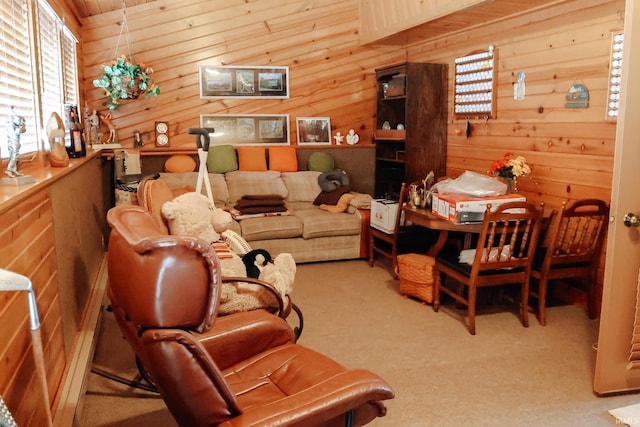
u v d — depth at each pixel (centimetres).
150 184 256
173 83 565
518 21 427
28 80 291
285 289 264
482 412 245
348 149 605
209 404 133
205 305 128
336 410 135
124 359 293
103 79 511
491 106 464
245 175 548
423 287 387
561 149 389
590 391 266
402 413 244
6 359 149
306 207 556
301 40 596
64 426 192
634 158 244
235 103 585
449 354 308
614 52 340
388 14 532
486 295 391
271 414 129
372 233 492
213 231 262
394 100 604
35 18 300
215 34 570
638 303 254
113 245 153
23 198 169
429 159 545
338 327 349
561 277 353
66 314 252
